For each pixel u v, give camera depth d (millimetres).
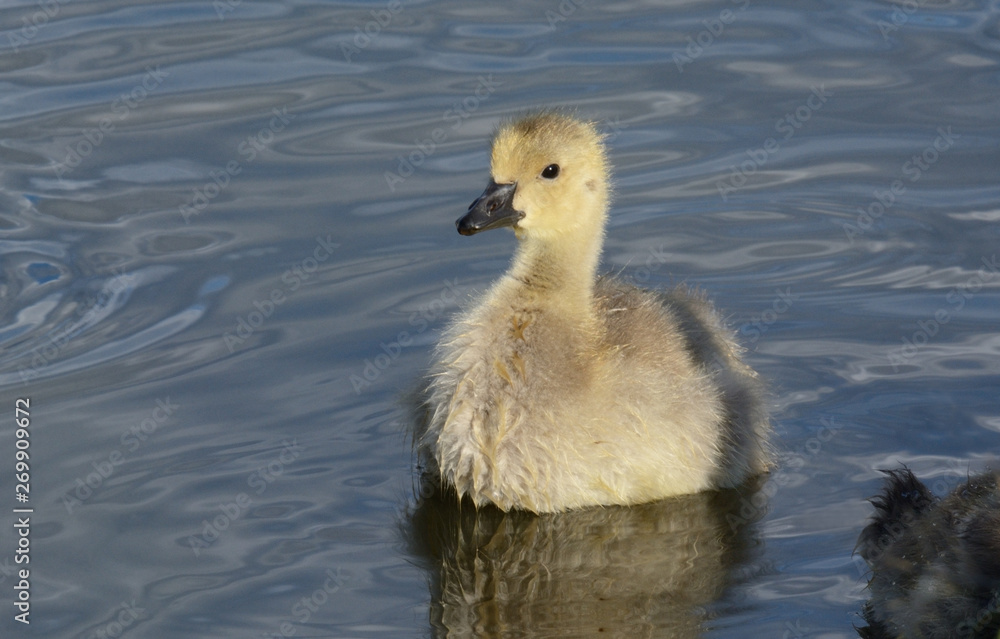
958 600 9680
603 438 11781
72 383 13703
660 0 22219
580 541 11430
